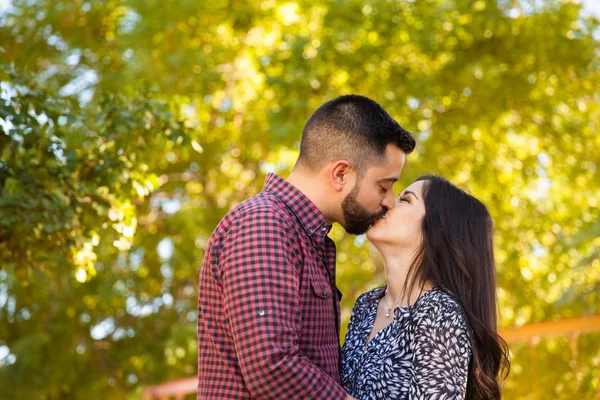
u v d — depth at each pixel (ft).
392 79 26.13
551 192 29.48
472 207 8.12
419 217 8.00
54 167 10.75
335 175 7.25
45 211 10.64
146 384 27.91
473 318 7.47
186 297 30.17
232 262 6.60
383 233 7.99
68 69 28.71
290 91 25.58
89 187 11.17
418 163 25.61
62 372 27.66
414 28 26.04
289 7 28.32
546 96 26.96
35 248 11.41
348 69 25.84
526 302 26.81
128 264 29.01
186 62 25.53
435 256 7.82
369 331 8.06
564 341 22.40
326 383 6.46
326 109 7.39
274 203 7.09
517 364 22.25
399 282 7.99
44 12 29.14
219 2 27.84
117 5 29.45
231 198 28.84
